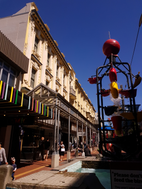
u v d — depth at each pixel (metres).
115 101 2.77
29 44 12.16
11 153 8.88
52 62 17.03
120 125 2.57
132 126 2.60
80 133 15.45
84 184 2.56
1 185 2.55
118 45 3.09
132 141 2.43
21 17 12.64
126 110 2.70
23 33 12.01
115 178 2.20
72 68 25.20
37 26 13.77
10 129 9.09
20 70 10.78
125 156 2.38
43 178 2.91
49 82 15.80
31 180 2.76
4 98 4.90
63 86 20.20
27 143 11.02
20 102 5.64
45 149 10.62
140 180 2.10
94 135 27.50
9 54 9.28
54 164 7.70
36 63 13.32
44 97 9.35
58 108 9.42
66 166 5.69
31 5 13.22
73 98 23.98
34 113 7.26
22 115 7.71
